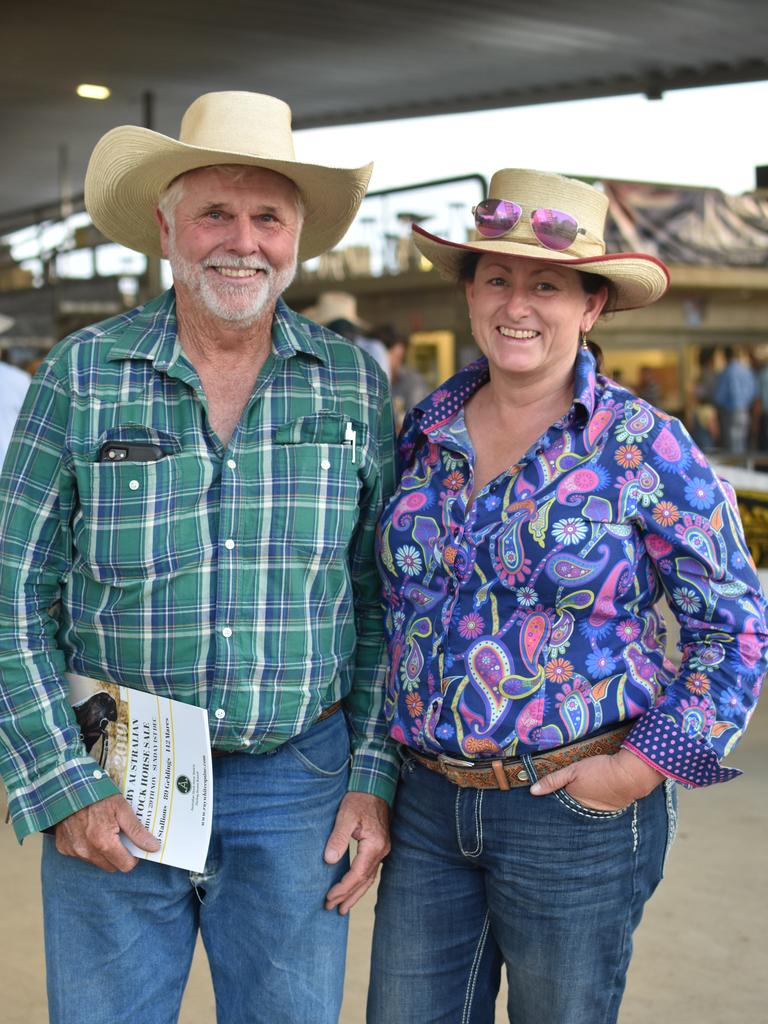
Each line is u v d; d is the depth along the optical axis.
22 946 3.04
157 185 1.95
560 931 1.74
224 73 9.12
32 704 1.79
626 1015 2.69
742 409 10.98
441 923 1.86
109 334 1.85
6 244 12.11
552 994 1.77
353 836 1.92
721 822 3.87
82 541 1.80
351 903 1.93
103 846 1.75
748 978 2.85
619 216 7.62
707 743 1.67
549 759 1.70
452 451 1.85
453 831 1.80
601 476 1.71
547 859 1.73
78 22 7.73
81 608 1.83
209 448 1.81
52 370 1.81
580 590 1.70
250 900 1.86
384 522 1.87
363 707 1.99
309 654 1.83
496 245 1.77
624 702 1.71
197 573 1.78
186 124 1.97
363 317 8.95
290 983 1.86
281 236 1.85
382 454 1.95
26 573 1.80
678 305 10.90
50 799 1.77
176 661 1.79
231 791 1.85
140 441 1.79
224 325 1.82
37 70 9.07
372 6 7.22
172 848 1.77
